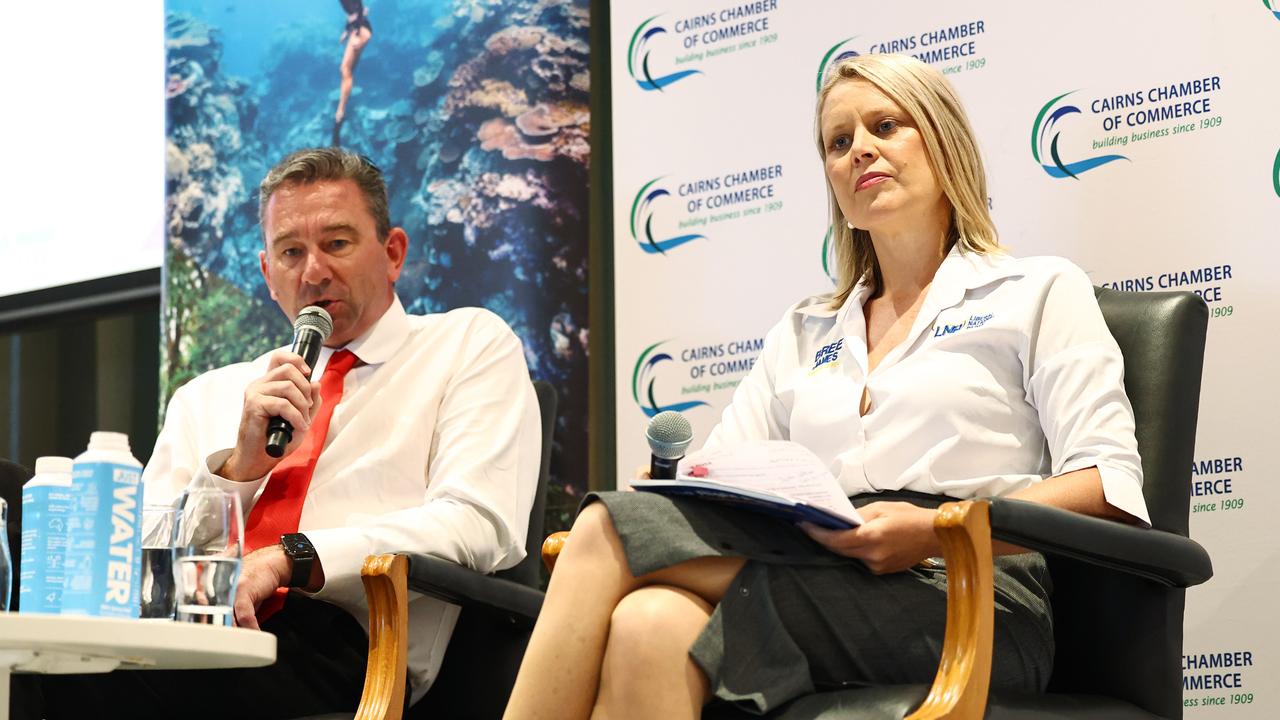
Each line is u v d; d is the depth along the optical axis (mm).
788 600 2002
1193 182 3041
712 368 3594
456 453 2814
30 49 5227
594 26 4125
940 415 2338
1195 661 2918
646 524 1951
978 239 2494
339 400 2938
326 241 2994
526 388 2984
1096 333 2279
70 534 1804
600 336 4031
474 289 4031
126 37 5047
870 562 1999
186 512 1894
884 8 3443
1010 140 3252
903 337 2504
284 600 2600
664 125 3725
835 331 2605
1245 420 2928
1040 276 2367
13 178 5223
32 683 2473
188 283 4391
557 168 4004
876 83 2574
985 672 1808
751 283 3566
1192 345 2254
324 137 4289
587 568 1956
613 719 1863
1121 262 3104
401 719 2293
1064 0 3217
